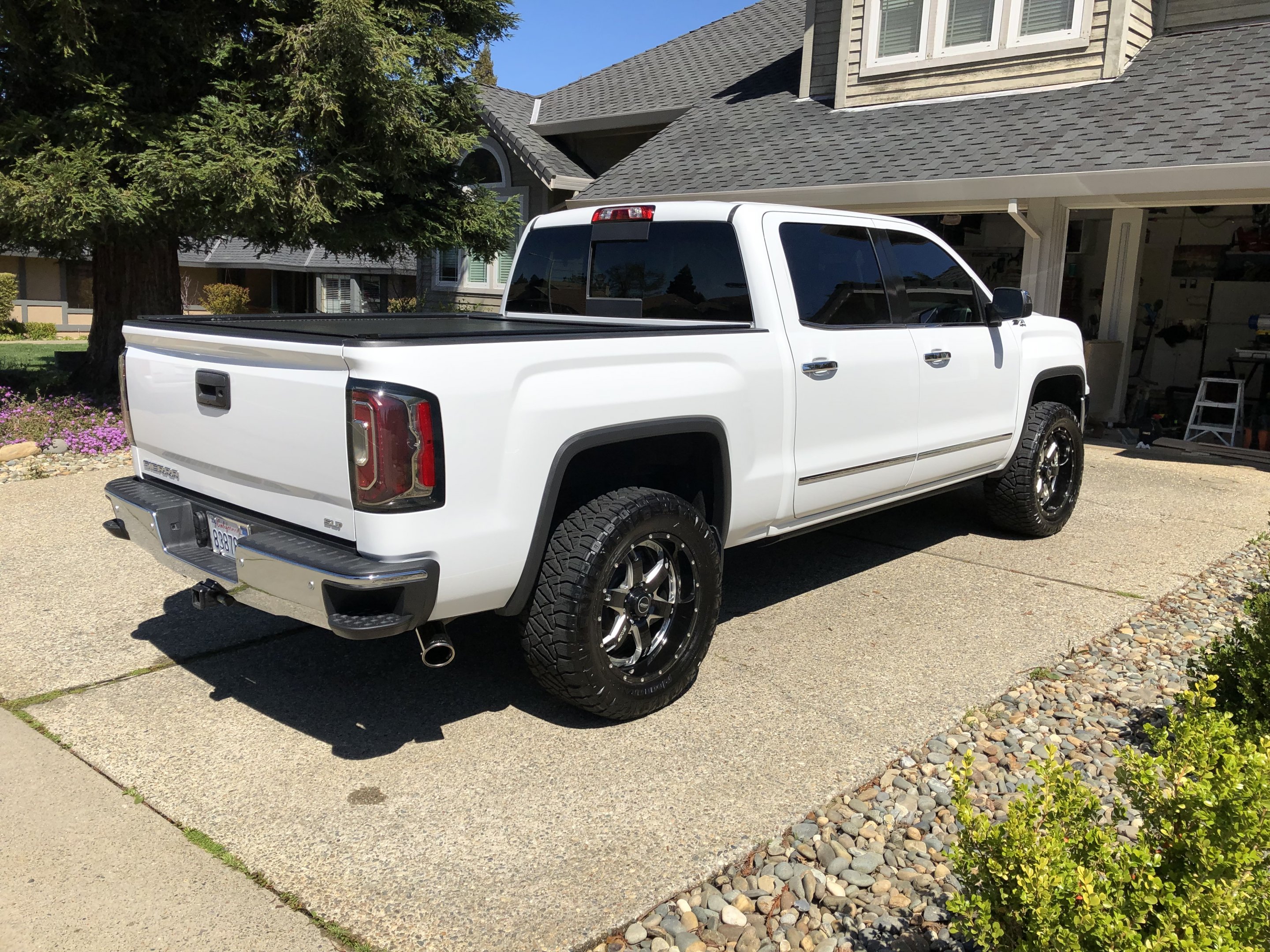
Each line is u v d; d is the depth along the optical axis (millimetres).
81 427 8773
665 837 2824
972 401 5293
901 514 6867
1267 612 3508
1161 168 7926
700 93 15195
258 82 9172
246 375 3186
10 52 8656
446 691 3814
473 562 3016
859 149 10727
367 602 2895
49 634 4309
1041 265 9578
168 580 5078
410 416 2801
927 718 3598
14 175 8055
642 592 3490
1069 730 3557
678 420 3561
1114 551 5855
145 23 8844
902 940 2447
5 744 3309
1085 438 10133
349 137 9531
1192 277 12000
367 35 8703
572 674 3283
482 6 10523
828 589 5102
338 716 3584
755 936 2436
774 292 4117
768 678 3941
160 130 8656
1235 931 1972
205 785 3072
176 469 3691
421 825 2865
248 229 8945
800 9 17484
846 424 4418
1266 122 8203
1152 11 10594
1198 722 2488
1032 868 1986
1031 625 4582
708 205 4293
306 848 2746
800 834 2863
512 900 2525
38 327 26672
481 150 17703
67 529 5961
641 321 4578
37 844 2736
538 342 3145
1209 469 8562
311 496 3033
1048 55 10469
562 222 5023
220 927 2410
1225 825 2115
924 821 2963
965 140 9953
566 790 3066
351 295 27156
